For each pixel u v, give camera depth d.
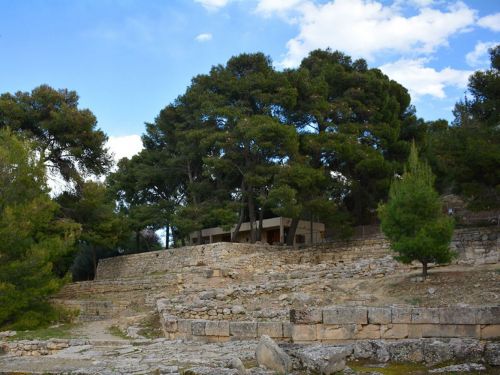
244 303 24.38
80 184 45.47
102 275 50.31
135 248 61.03
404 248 23.36
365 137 45.91
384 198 46.03
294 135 41.62
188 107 49.94
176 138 51.38
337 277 27.52
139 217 50.44
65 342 19.00
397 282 23.89
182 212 45.22
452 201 46.22
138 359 13.85
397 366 11.98
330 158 45.72
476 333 15.25
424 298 20.95
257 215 52.22
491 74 37.59
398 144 46.97
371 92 49.09
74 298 41.53
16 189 30.41
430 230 23.33
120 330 25.48
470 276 22.64
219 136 42.47
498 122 36.31
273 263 37.75
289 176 40.09
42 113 46.47
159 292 36.38
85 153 47.50
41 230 38.53
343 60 54.97
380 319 15.87
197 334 18.69
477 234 31.91
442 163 33.78
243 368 11.17
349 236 41.94
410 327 15.69
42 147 43.69
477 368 11.22
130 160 55.38
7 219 27.75
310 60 54.78
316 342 15.53
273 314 21.12
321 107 44.78
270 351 11.30
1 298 26.09
